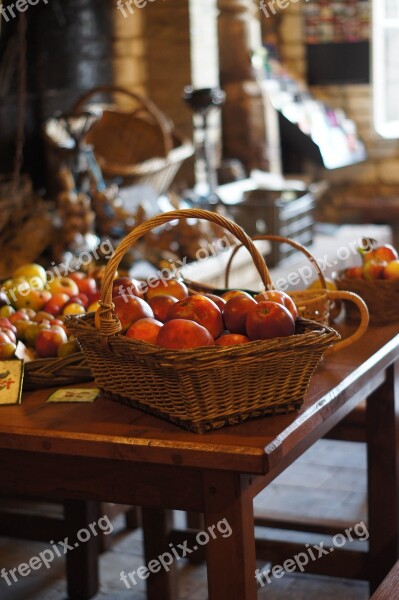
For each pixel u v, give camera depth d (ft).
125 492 7.29
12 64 19.65
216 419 7.00
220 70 25.68
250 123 25.52
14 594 11.68
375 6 30.86
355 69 31.01
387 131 31.35
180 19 24.27
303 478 14.78
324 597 11.34
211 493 6.94
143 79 24.66
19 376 8.04
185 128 24.71
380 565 10.63
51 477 7.52
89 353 7.75
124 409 7.64
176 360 6.72
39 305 9.50
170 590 11.02
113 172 18.63
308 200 22.11
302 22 31.17
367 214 30.60
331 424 8.42
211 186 20.98
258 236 9.45
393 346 9.35
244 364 6.89
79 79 22.22
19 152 17.75
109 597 11.48
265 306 7.29
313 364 7.31
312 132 28.55
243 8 25.35
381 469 10.46
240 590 7.00
